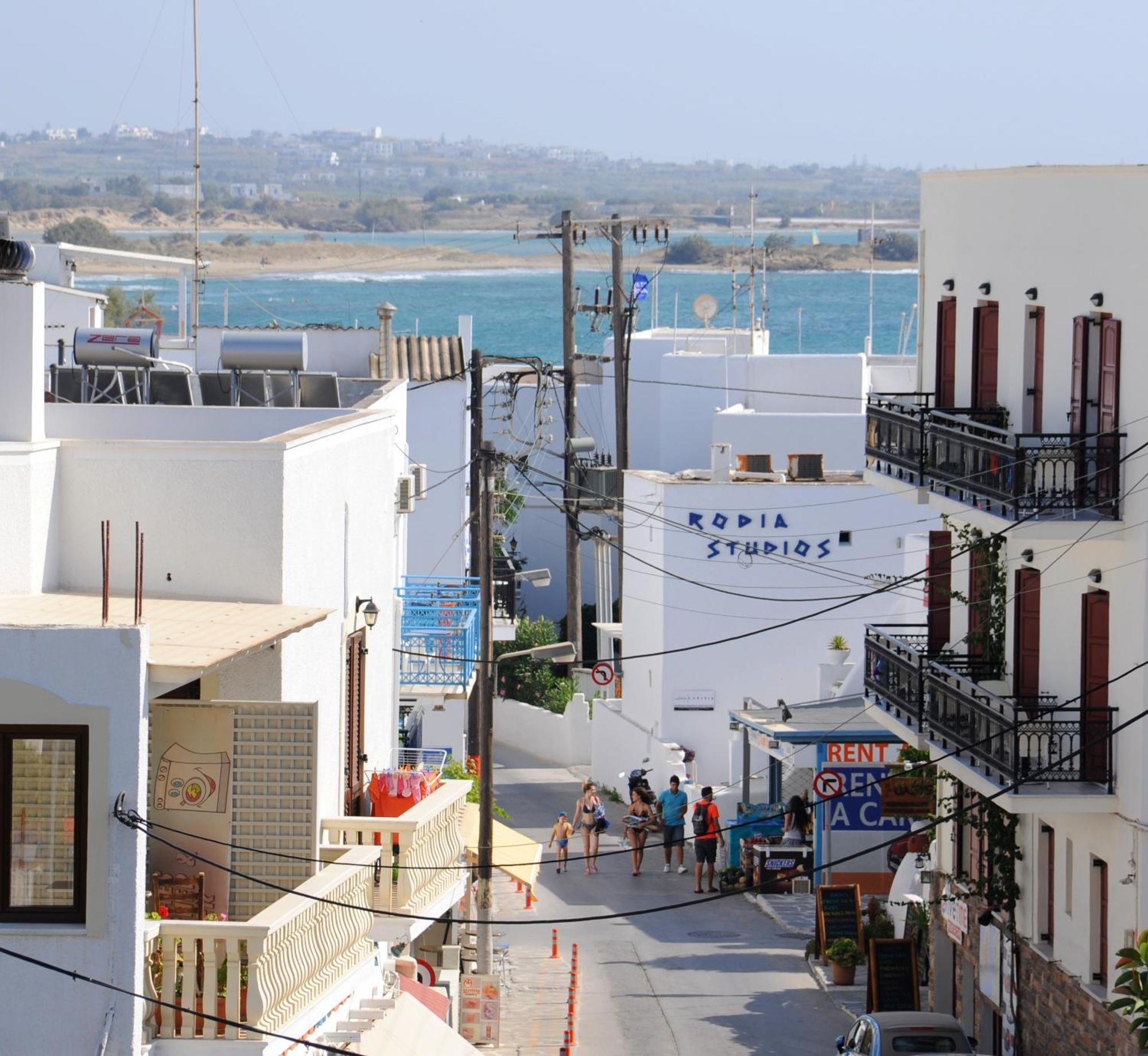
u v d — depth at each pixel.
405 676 43.12
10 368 23.69
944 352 37.72
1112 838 29.23
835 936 40.38
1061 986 31.11
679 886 48.62
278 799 22.64
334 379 36.25
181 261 72.50
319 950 21.03
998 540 34.34
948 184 37.31
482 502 38.97
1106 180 29.89
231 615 22.27
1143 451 28.62
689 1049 34.75
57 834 18.70
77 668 18.42
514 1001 37.84
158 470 24.00
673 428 84.75
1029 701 32.47
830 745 46.06
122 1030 18.48
